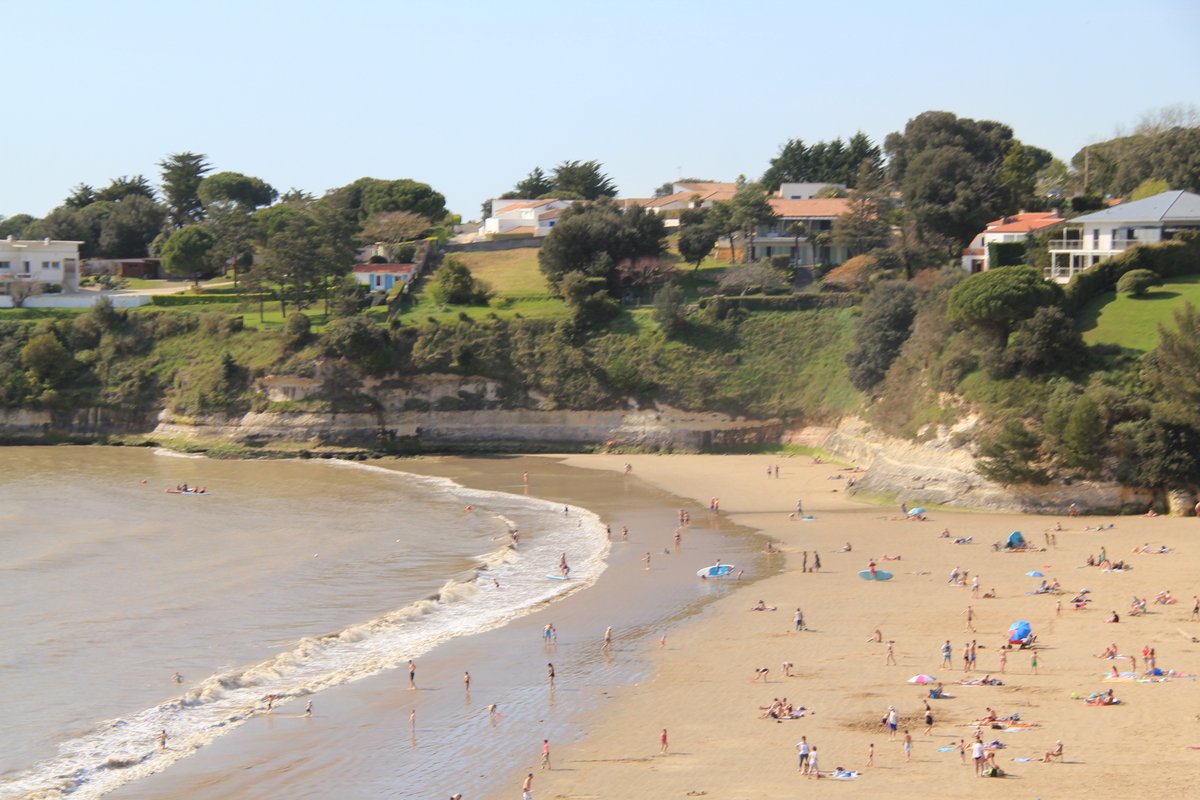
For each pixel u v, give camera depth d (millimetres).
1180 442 111125
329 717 63906
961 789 51156
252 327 187625
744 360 173875
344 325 172250
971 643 72000
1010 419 117312
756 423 167000
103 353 186875
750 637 77062
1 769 57031
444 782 55406
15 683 68750
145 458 163875
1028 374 122062
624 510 123625
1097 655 70000
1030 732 57656
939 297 145875
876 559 97875
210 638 78062
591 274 188250
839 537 106875
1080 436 111500
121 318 192250
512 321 180250
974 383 125000
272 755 58812
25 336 187500
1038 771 52688
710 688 67188
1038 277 126688
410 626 81375
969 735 57750
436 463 160500
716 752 57406
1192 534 102062
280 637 78562
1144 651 67062
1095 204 179250
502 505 127312
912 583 89625
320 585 92062
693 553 102625
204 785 55438
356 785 55281
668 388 170875
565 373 173875
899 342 152375
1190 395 111312
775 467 149875
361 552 103438
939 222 189125
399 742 60312
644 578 94062
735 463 155250
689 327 178500
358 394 171375
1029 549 99000
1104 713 59812
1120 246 149750
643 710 64000
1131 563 92812
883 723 60031
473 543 107500
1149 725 57719
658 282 195000
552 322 180125
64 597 87000
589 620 82500
